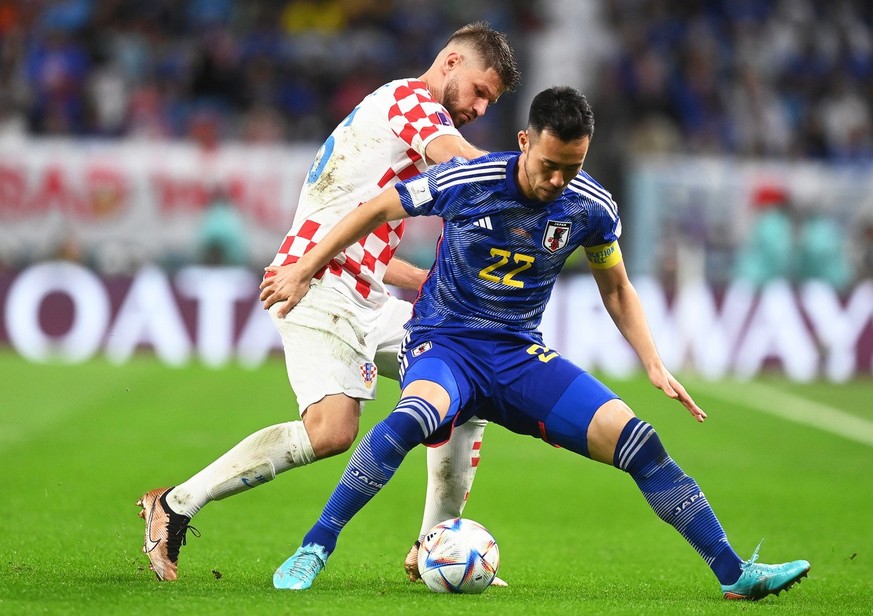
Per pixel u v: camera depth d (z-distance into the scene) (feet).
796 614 53.78
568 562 73.10
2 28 242.37
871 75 272.10
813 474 117.91
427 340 60.59
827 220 211.20
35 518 81.35
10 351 189.98
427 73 67.36
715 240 209.46
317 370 61.16
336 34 260.42
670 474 57.88
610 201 59.98
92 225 197.67
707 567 72.18
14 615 49.08
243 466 60.23
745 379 192.03
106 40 245.04
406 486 105.09
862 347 196.85
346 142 63.77
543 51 262.26
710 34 269.85
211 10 258.37
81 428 129.08
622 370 191.31
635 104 252.42
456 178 58.29
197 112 237.66
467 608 53.11
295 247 63.67
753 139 252.83
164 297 191.93
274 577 58.23
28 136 227.40
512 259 59.11
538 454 126.52
